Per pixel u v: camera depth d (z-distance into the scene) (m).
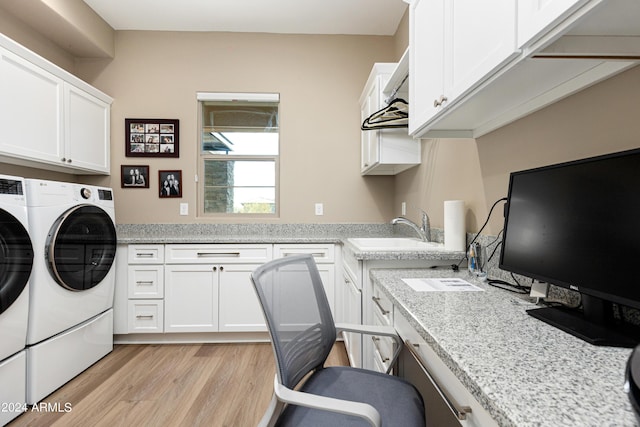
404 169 2.70
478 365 0.60
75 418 1.65
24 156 2.05
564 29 0.65
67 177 2.88
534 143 1.20
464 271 1.55
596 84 0.93
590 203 0.79
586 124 0.97
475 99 1.12
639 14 0.63
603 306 0.78
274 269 1.01
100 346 2.32
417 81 1.44
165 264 2.59
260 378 2.06
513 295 1.10
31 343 1.75
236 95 3.08
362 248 1.81
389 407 0.94
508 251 1.09
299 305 1.07
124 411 1.71
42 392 1.80
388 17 2.87
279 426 0.87
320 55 3.13
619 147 0.87
